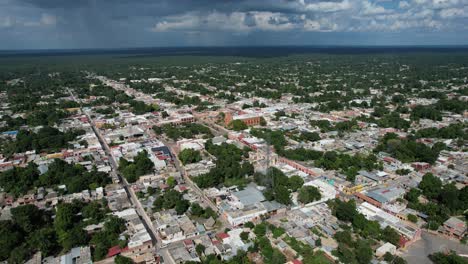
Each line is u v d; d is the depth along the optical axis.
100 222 183.12
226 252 153.88
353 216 177.62
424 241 169.88
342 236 161.75
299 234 167.88
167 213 190.25
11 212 179.75
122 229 172.50
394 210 192.75
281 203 196.38
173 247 161.25
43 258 154.12
